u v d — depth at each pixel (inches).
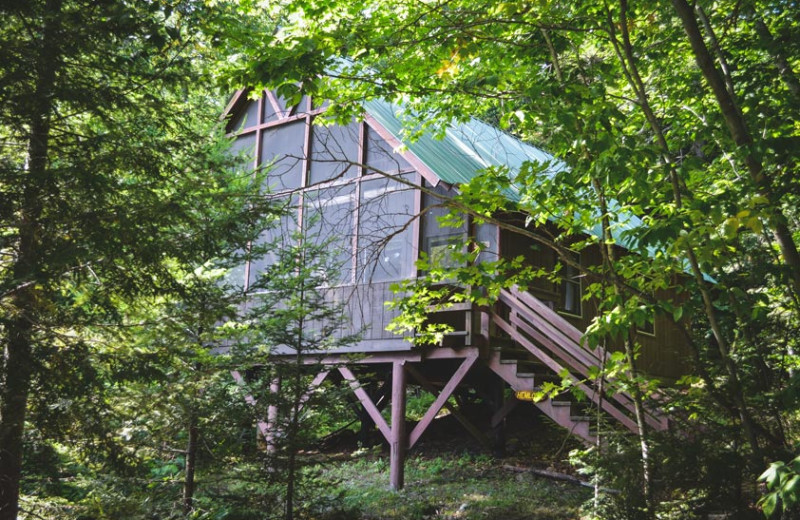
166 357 287.9
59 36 262.8
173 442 362.6
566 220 290.4
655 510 270.2
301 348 386.6
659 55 325.4
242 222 309.1
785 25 300.8
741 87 312.5
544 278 514.3
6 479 264.4
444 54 300.0
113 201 282.2
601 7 297.6
